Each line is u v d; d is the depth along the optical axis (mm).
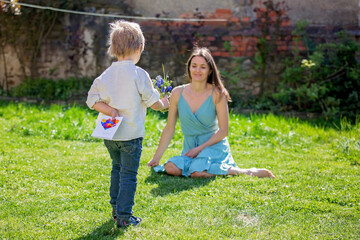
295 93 7852
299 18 8344
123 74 2617
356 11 8266
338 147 5273
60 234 2488
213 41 8508
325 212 2936
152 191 3363
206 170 3842
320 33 8258
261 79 8414
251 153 5031
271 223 2711
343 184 3600
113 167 2803
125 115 2602
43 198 3131
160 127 6051
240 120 6484
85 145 5180
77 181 3594
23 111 6953
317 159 4770
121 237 2457
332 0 8258
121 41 2637
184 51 8523
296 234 2525
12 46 9070
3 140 5094
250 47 8438
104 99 2625
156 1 8633
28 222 2656
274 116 7062
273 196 3248
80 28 8914
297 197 3250
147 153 4824
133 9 8719
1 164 3977
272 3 8203
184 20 8500
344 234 2541
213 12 8531
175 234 2498
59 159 4328
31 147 4863
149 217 2791
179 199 3146
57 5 8781
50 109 7047
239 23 8469
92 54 8906
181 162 3896
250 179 3666
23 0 8781
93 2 8789
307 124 6562
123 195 2609
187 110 4090
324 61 7957
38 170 3854
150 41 8648
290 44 8305
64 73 9070
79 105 8031
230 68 8508
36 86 8781
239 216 2852
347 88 7758
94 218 2760
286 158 4777
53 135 5539
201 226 2637
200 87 4055
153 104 2730
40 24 8898
